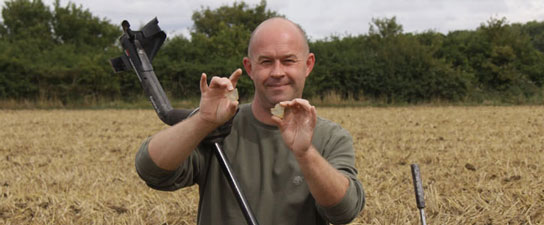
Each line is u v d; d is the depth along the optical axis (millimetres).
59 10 38938
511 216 4727
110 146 10375
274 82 1970
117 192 6062
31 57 27984
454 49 29031
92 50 33875
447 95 26703
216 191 2076
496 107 22812
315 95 26719
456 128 13062
